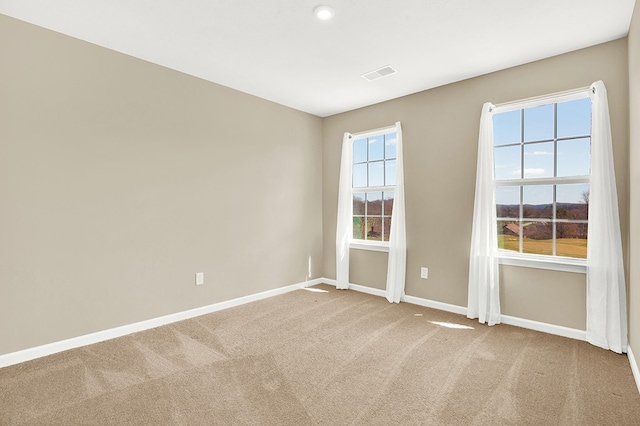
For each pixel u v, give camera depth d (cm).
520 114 305
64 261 250
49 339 243
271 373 216
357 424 165
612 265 243
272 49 273
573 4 209
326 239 471
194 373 216
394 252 377
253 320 319
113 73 274
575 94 271
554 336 277
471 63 296
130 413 173
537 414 173
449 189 345
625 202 247
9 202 226
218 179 350
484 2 208
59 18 228
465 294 337
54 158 244
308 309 353
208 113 340
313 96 387
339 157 455
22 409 176
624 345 242
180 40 259
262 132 394
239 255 371
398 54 280
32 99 234
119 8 216
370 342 267
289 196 428
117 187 277
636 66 204
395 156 398
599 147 249
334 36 252
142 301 293
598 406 179
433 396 190
